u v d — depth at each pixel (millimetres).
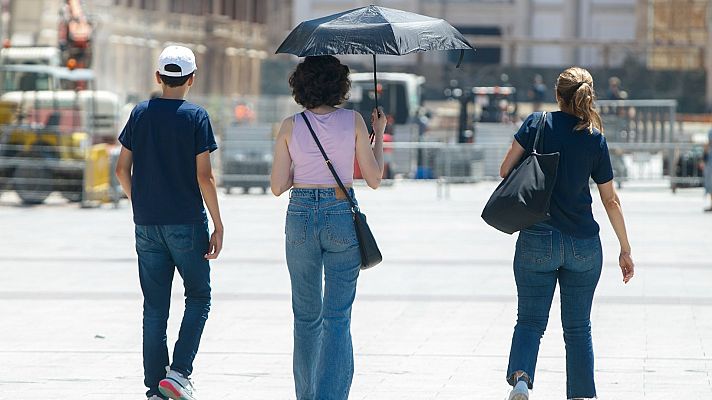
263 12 144125
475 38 120188
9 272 30203
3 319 23266
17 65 59406
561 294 15305
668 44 116438
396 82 82312
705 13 123688
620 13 139250
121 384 17578
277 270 30656
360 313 24094
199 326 15703
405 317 23578
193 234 15594
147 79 115062
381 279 29062
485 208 14742
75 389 17234
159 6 118125
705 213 49469
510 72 112500
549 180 14578
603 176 15055
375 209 51375
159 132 15492
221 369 18688
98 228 42406
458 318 23469
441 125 102125
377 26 14750
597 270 15086
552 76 112000
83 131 53875
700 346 20469
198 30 127750
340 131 14797
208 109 75500
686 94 112250
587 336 15258
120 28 108688
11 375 18188
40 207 52625
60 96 56469
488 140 71312
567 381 15336
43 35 89188
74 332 21859
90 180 52188
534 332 15070
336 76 14883
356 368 18781
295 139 14805
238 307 24719
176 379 15320
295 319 15203
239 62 138000
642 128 66438
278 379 17984
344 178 14828
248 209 51781
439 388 17375
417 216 47812
